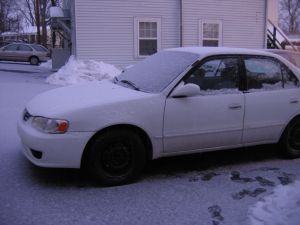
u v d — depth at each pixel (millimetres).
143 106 4738
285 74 5793
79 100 4719
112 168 4715
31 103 5121
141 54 17219
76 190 4594
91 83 5793
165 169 5391
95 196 4445
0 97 11398
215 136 5215
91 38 16484
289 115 5734
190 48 5672
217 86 5254
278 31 20797
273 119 5613
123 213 4055
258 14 19094
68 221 3848
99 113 4535
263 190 4703
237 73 5406
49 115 4488
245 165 5641
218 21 18281
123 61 17000
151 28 17203
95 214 4016
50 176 4996
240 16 18703
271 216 4004
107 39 16672
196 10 17766
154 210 4141
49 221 3834
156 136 4855
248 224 3854
